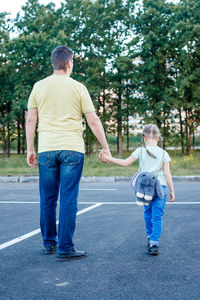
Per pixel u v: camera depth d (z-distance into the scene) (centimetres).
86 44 2817
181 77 2580
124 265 343
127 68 2750
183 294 267
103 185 1118
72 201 361
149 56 2764
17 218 606
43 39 2427
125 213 639
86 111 368
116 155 2872
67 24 2703
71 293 272
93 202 772
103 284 291
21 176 1304
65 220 359
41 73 2553
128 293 270
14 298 263
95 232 493
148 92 2706
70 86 366
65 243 361
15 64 2534
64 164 358
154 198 391
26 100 2419
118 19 2819
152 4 2767
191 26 2447
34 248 414
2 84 2775
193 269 330
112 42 2803
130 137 3475
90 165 1706
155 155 400
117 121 2989
